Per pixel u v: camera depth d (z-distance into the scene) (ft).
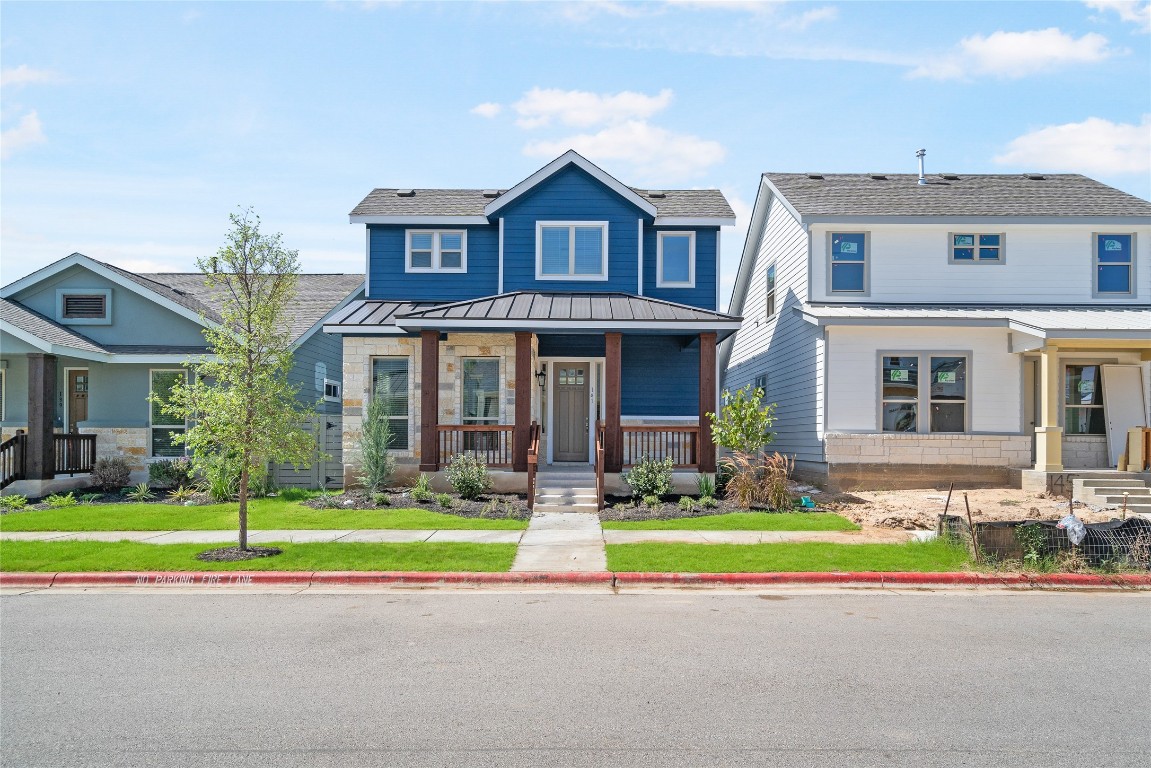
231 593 32.04
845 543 39.34
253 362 38.22
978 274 65.31
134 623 26.99
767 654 23.03
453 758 15.92
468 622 26.96
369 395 60.95
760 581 33.50
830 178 75.66
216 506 52.37
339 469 75.15
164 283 79.25
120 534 43.19
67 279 64.59
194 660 22.57
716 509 50.42
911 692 19.75
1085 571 34.09
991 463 59.98
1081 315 60.29
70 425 65.46
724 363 106.42
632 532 43.34
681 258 66.80
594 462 63.36
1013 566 34.58
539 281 64.69
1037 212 64.18
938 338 60.75
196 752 16.24
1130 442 57.47
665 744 16.60
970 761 15.76
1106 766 15.56
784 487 51.65
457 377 61.26
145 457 63.31
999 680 20.68
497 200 64.49
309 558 36.35
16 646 24.09
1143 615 27.96
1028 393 62.54
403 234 67.26
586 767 15.49
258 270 38.17
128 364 63.82
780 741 16.74
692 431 55.98
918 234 65.51
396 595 31.53
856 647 23.76
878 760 15.80
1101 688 20.07
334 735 17.08
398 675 21.16
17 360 63.57
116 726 17.65
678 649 23.58
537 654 23.07
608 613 28.27
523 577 33.73
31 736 17.10
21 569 34.99
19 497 53.67
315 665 22.07
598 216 64.85
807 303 65.05
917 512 49.39
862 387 60.70
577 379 64.18
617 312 56.59
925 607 29.25
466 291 66.90
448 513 49.14
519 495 54.95
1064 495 55.31
